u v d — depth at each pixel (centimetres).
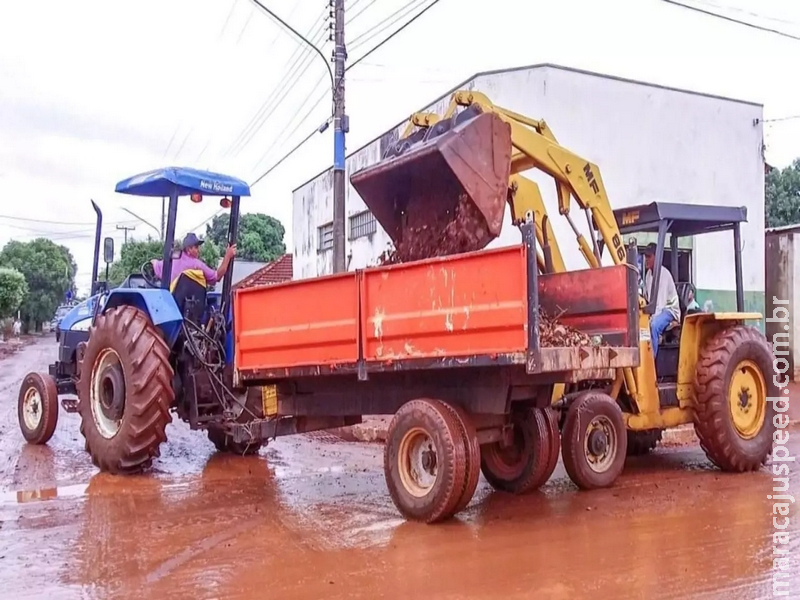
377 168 640
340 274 587
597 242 745
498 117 605
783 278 1670
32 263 5769
